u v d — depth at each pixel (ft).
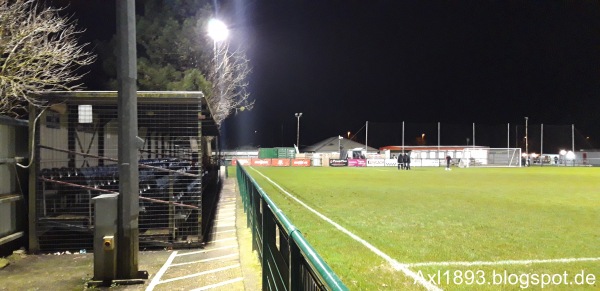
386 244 25.22
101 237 18.21
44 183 24.16
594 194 56.29
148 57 71.77
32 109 23.58
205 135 53.83
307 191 58.44
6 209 22.67
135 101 18.61
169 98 24.53
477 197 51.47
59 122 27.04
